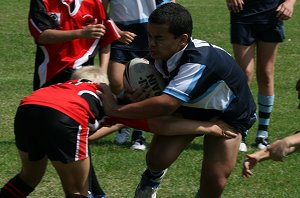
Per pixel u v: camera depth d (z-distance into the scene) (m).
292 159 20.80
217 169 15.02
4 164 19.64
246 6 21.97
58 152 13.84
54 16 17.41
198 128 14.66
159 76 14.72
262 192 18.28
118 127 16.00
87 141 14.12
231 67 14.70
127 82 14.80
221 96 14.70
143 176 15.92
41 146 14.12
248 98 15.30
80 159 13.95
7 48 38.38
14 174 19.02
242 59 22.17
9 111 25.80
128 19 21.25
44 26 17.31
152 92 14.69
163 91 14.17
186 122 14.70
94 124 14.29
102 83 14.86
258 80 22.53
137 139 21.50
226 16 52.31
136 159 20.41
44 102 14.00
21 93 28.78
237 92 14.90
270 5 21.97
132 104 14.20
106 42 17.97
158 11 14.18
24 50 38.06
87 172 14.21
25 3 55.56
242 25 22.05
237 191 18.30
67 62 17.44
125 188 18.20
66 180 14.18
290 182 19.05
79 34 17.02
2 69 33.62
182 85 14.09
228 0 22.09
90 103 14.21
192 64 14.16
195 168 19.75
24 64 34.88
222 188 15.23
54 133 13.78
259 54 22.44
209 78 14.30
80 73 15.21
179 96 14.07
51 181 18.48
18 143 14.41
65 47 17.45
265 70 22.30
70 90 14.37
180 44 14.27
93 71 15.22
